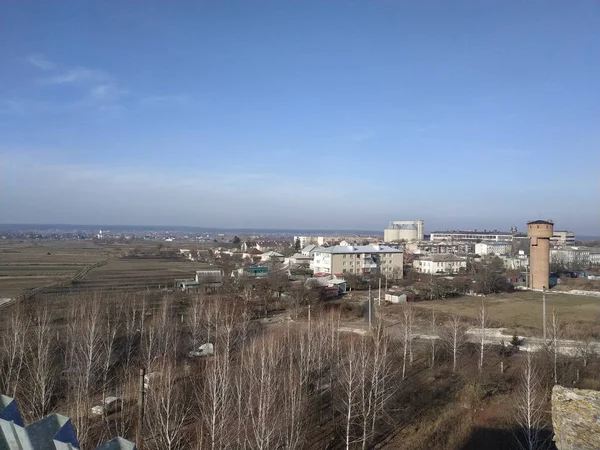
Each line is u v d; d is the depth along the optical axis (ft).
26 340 161.07
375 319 245.45
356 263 426.92
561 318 250.37
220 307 223.71
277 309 276.00
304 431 108.06
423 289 332.60
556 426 63.31
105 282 389.39
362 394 113.70
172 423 101.30
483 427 120.06
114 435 103.60
